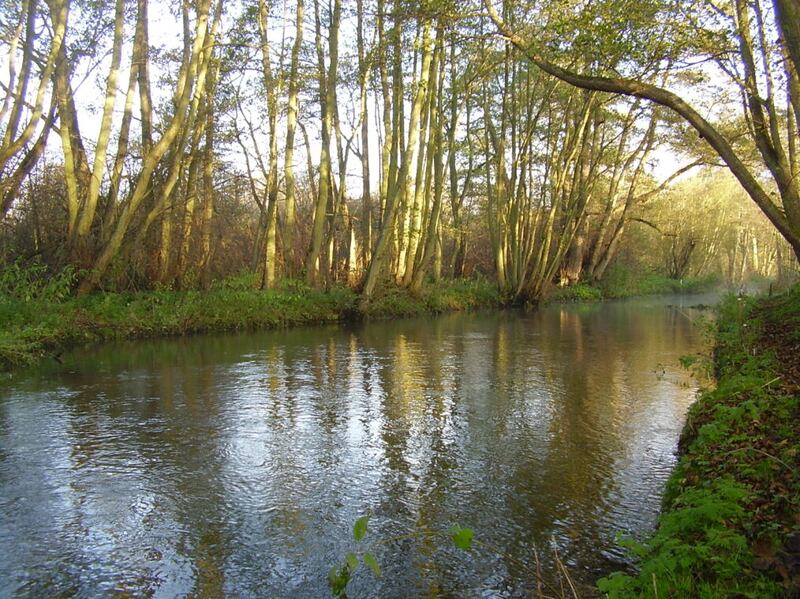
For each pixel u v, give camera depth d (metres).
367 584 4.65
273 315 19.91
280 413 9.20
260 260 24.81
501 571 4.79
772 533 4.06
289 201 24.00
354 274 25.23
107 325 16.16
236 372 12.27
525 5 12.30
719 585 3.67
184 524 5.57
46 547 5.15
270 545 5.21
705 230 54.38
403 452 7.50
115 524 5.56
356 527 3.47
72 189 17.55
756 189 9.88
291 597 4.48
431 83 24.31
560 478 6.64
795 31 7.80
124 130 18.42
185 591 4.55
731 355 10.86
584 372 12.50
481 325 21.88
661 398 10.17
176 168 18.77
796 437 5.64
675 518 4.46
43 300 15.48
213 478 6.64
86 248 17.47
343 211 26.22
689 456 6.10
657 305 33.50
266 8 21.36
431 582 4.66
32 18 17.38
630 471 6.84
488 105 31.58
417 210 25.44
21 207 19.75
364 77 23.91
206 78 21.78
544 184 32.91
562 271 39.94
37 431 8.21
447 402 9.92
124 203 19.16
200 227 23.83
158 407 9.48
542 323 22.70
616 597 3.71
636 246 50.53
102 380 11.41
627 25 9.62
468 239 40.41
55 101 17.72
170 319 17.41
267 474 6.76
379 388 10.91
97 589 4.57
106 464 7.02
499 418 8.97
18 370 12.34
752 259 66.88
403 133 23.72
